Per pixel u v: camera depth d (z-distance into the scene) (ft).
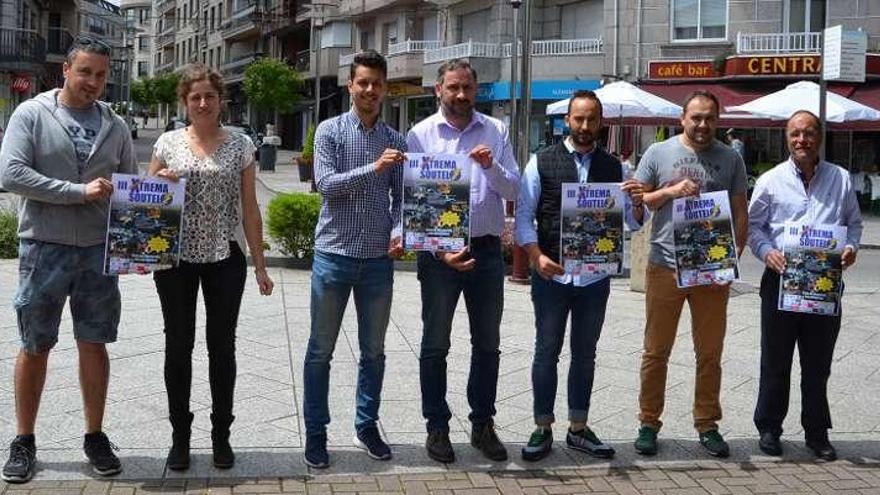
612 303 31.53
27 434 14.75
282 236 38.65
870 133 75.10
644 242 33.45
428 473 15.51
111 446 15.58
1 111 108.88
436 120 16.02
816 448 16.94
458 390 20.47
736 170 16.72
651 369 16.81
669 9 82.48
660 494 14.89
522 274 34.99
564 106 54.19
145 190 14.20
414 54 110.42
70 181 14.29
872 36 74.74
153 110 271.90
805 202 16.90
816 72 73.46
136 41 341.00
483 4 100.48
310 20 151.33
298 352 23.31
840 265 16.25
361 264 15.47
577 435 16.75
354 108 15.61
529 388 20.70
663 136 74.23
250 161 15.31
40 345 14.46
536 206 16.24
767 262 16.70
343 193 15.08
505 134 16.34
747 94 75.31
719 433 17.33
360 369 16.22
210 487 14.53
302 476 15.17
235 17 195.00
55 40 138.51
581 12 92.27
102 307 14.84
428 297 15.94
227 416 15.23
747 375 22.49
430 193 15.14
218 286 14.97
